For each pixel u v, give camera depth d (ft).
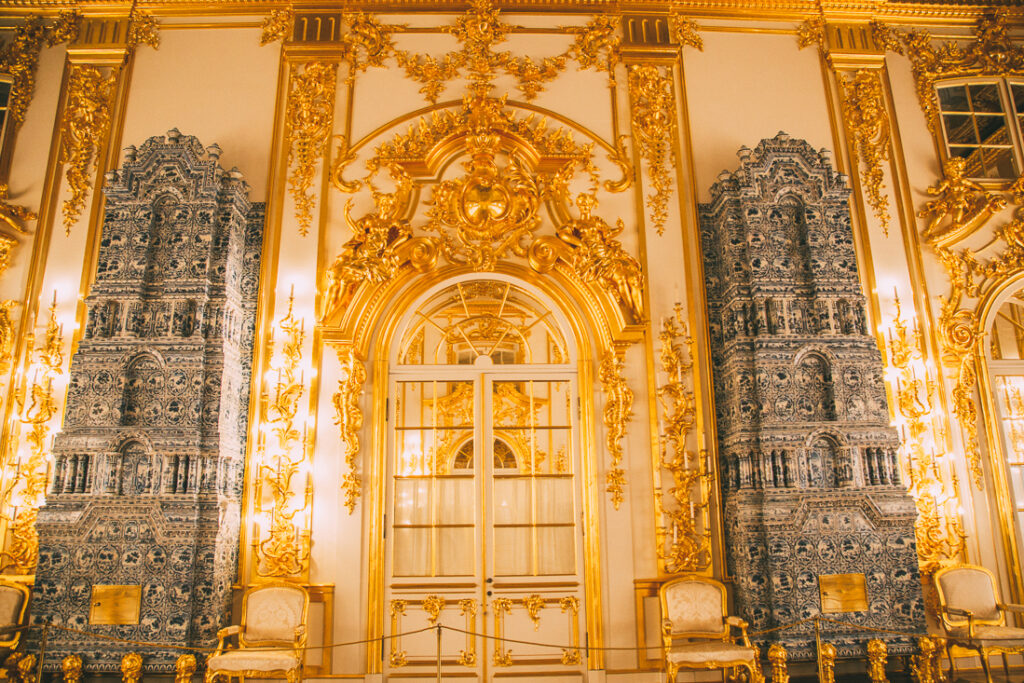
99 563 19.69
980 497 22.75
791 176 22.76
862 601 20.06
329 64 25.38
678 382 22.67
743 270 22.57
